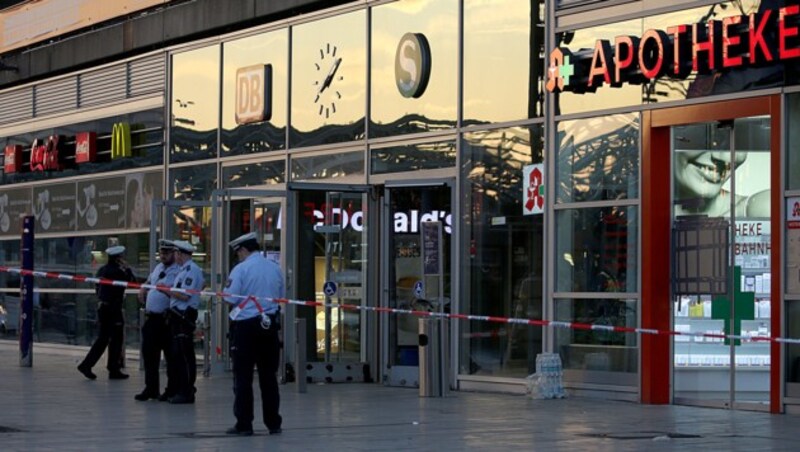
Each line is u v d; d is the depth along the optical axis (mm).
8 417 14695
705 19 15930
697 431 13531
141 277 25484
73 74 27719
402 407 16078
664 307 16578
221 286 20672
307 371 19672
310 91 21562
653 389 16438
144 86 25578
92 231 27031
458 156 18953
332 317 20016
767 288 15805
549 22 17734
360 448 11930
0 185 30172
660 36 15992
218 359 20797
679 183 16594
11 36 29422
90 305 27062
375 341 20062
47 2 28141
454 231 18938
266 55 22516
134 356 25172
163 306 16719
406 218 19547
